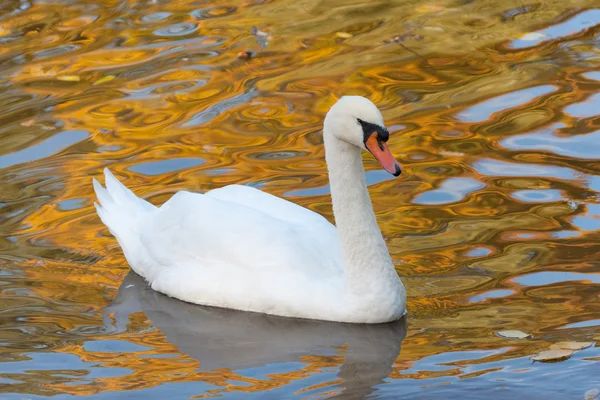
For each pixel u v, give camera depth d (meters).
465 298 11.25
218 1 21.48
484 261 11.95
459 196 13.51
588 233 12.39
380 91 16.98
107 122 16.25
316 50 18.83
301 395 9.61
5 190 14.32
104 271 12.59
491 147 14.86
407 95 16.81
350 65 18.11
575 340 10.22
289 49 18.91
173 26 20.14
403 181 14.03
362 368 10.12
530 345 10.20
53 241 13.14
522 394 9.37
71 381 9.95
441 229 12.70
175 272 12.04
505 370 9.78
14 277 12.25
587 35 18.88
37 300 11.76
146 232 12.63
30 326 11.16
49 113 16.64
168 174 14.54
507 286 11.41
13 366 10.27
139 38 19.56
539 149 14.71
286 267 11.51
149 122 16.23
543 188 13.59
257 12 20.84
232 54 18.69
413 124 15.74
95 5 21.34
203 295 11.80
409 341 10.59
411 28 19.75
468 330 10.62
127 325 11.29
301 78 17.66
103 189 13.35
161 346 10.77
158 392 9.73
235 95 17.06
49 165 15.01
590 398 9.23
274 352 10.61
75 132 15.97
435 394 9.47
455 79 17.36
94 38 19.61
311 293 11.33
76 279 12.32
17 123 16.34
